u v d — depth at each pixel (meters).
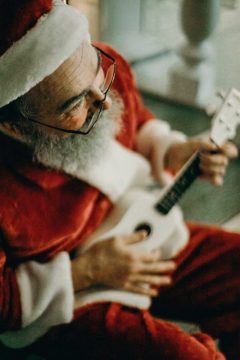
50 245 1.05
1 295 0.98
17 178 1.00
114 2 2.75
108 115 1.03
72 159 1.00
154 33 3.11
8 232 1.00
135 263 1.07
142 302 1.09
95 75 0.91
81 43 0.88
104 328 1.04
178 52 2.59
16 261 1.06
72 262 1.07
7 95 0.85
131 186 1.24
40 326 1.03
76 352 1.05
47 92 0.88
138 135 1.36
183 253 1.24
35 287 1.00
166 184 1.35
